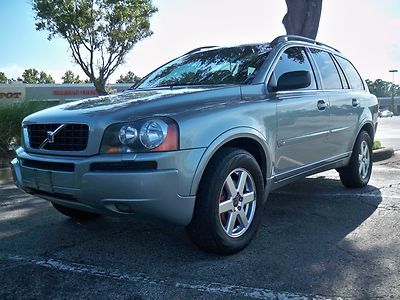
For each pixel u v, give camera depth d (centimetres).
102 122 339
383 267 351
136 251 395
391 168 866
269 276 337
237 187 380
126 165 327
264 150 410
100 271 353
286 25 1052
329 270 347
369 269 348
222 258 374
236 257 376
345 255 378
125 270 354
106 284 329
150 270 353
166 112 347
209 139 350
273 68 457
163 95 386
